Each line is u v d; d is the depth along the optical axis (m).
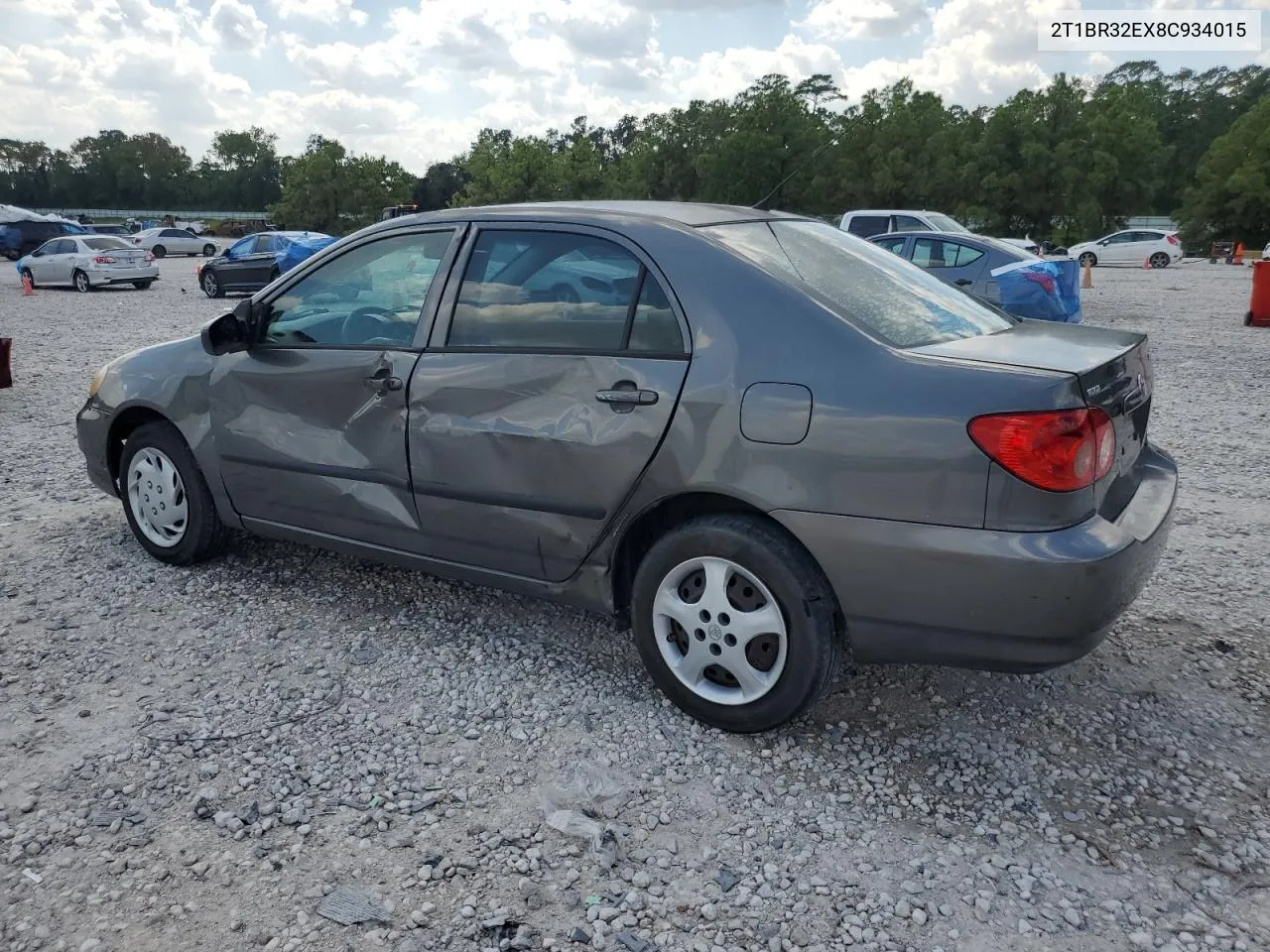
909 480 2.78
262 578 4.64
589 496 3.33
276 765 3.12
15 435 7.82
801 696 3.08
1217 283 28.16
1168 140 90.25
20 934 2.40
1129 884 2.59
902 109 59.59
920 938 2.40
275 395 4.15
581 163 66.81
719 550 3.12
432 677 3.70
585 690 3.60
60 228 38.84
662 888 2.58
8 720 3.39
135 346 13.55
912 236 13.68
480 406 3.53
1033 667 2.82
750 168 53.81
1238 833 2.79
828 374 2.91
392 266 3.90
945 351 2.94
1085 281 27.67
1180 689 3.61
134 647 3.95
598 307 3.35
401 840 2.76
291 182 74.94
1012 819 2.86
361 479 3.92
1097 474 2.80
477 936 2.40
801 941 2.39
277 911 2.48
